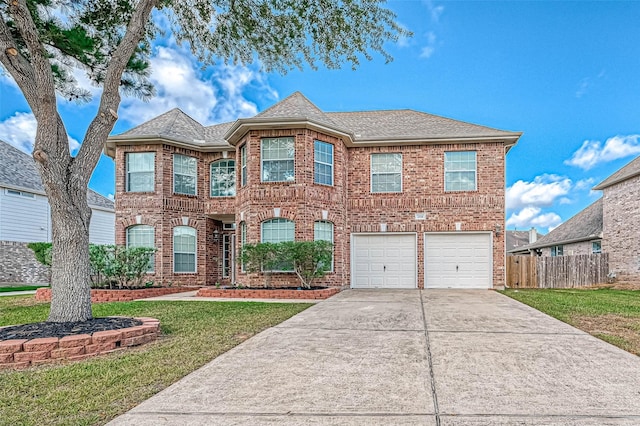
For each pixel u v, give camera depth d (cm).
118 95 747
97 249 1345
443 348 581
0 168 2136
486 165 1595
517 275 1828
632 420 342
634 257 1792
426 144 1623
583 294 1379
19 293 1574
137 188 1661
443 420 343
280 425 335
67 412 363
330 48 1025
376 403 380
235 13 1003
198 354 557
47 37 815
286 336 666
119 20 925
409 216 1623
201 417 351
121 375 466
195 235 1725
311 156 1470
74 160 704
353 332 696
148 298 1301
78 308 684
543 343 609
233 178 1755
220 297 1312
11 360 520
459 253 1605
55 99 682
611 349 573
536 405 374
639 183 1773
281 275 1438
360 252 1653
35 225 2216
